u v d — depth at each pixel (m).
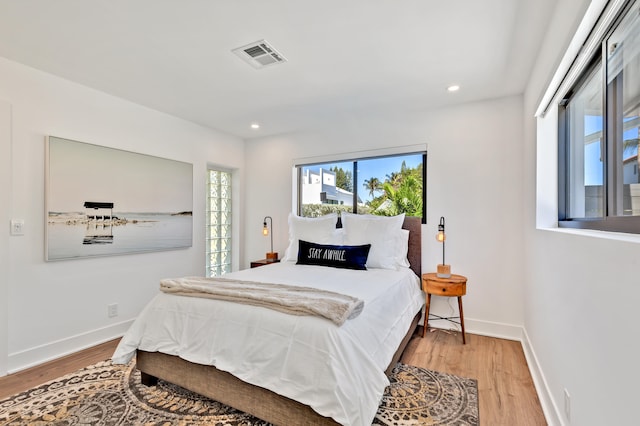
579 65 1.64
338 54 2.22
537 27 1.89
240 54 2.22
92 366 2.35
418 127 3.34
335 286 2.25
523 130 2.87
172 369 1.91
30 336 2.38
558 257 1.67
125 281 3.04
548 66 1.88
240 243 4.49
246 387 1.65
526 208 2.70
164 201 3.38
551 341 1.79
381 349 1.83
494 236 2.99
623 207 1.33
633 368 0.88
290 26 1.89
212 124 3.83
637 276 0.86
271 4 1.69
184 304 1.95
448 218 3.18
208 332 1.80
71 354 2.58
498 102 2.99
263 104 3.18
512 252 2.92
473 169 3.09
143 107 3.21
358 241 3.21
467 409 1.82
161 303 2.03
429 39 2.03
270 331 1.62
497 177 2.98
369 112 3.43
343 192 3.90
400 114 3.43
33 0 1.64
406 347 2.71
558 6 1.64
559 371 1.61
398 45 2.10
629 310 0.90
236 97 2.99
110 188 2.89
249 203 4.50
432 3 1.68
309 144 4.04
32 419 1.73
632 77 1.23
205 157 3.93
